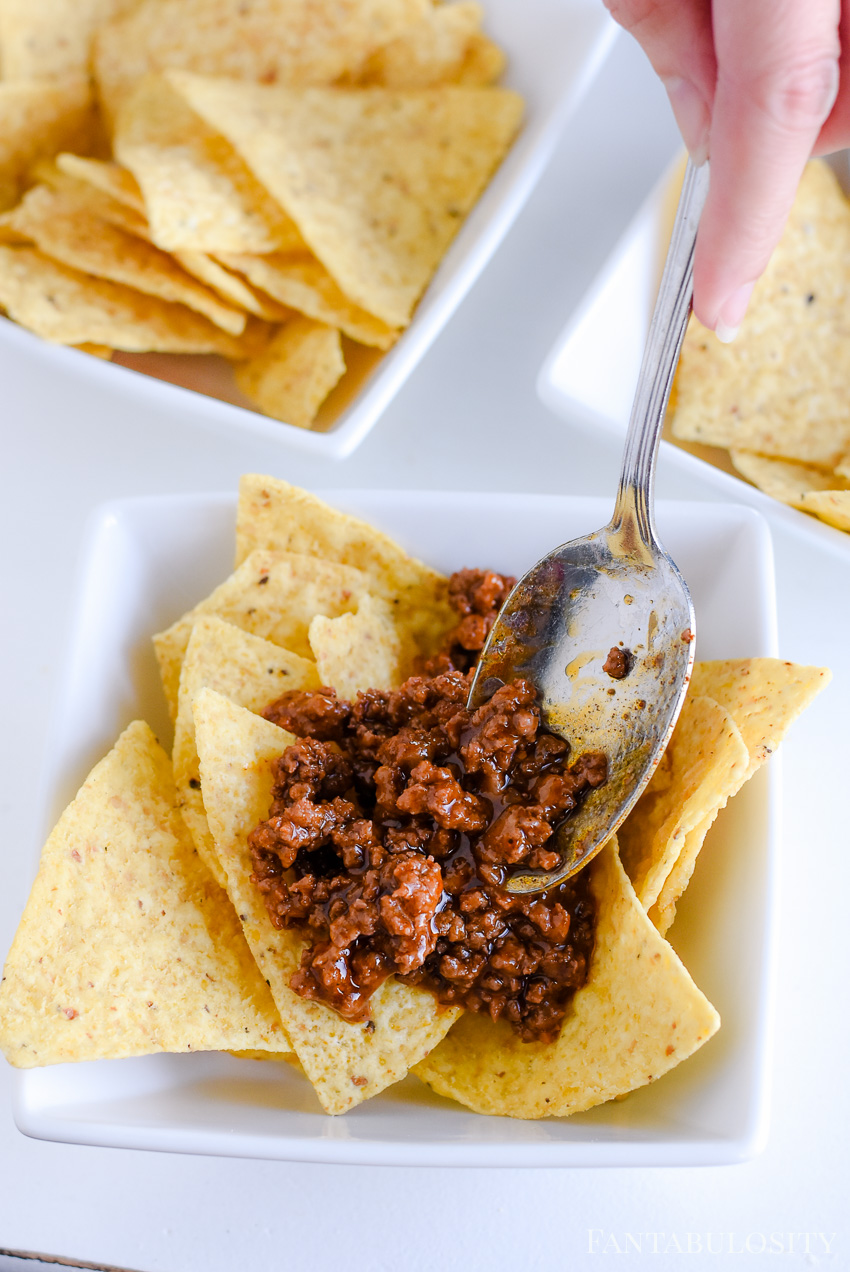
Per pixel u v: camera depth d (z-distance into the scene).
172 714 0.39
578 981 0.36
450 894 0.36
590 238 0.45
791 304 0.44
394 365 0.42
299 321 0.44
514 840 0.35
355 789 0.37
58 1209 0.39
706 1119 0.35
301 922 0.36
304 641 0.39
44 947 0.36
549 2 0.45
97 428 0.45
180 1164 0.39
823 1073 0.39
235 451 0.45
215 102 0.44
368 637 0.39
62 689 0.38
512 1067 0.36
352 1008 0.36
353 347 0.45
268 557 0.39
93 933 0.36
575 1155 0.34
